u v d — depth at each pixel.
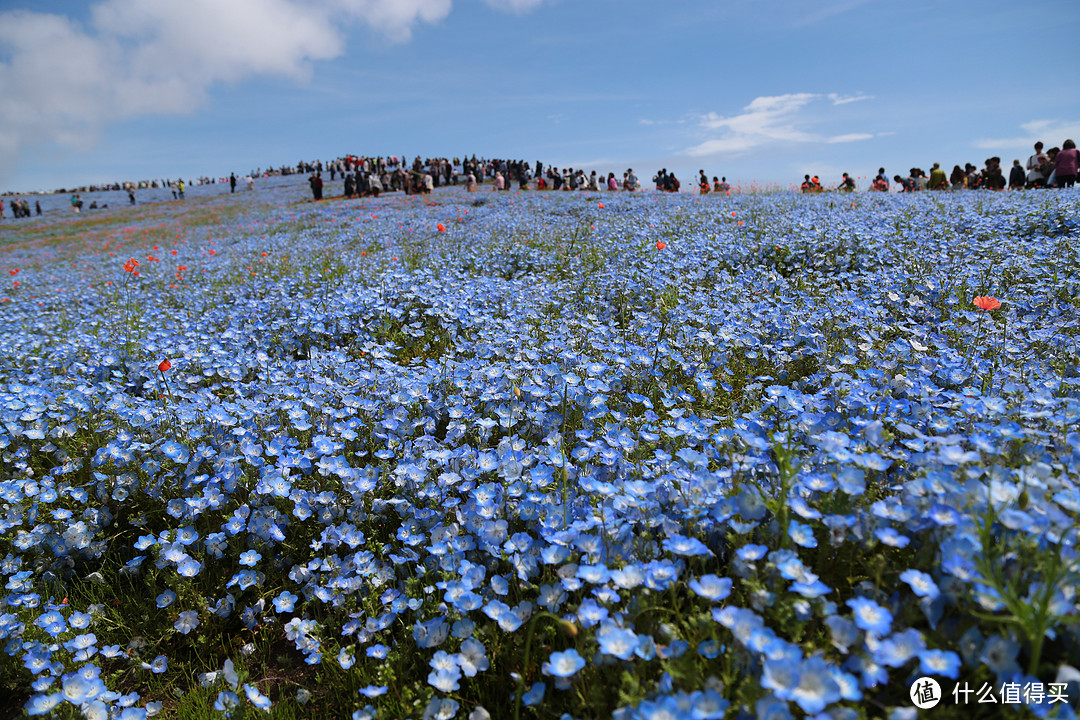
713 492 2.32
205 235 21.45
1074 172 14.29
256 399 4.20
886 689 1.65
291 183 51.44
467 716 2.00
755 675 1.60
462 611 2.15
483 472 2.93
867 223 9.09
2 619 2.46
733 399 3.81
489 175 40.09
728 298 5.78
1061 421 2.48
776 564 1.81
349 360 5.23
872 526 1.95
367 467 2.98
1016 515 1.70
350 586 2.47
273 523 2.84
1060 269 5.76
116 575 2.98
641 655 1.71
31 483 3.21
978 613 1.56
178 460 3.29
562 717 1.72
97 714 2.21
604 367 3.85
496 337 4.97
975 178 19.34
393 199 26.83
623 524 2.29
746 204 14.24
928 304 5.27
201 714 2.24
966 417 2.77
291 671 2.48
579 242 9.73
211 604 2.74
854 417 2.98
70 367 5.57
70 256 20.17
